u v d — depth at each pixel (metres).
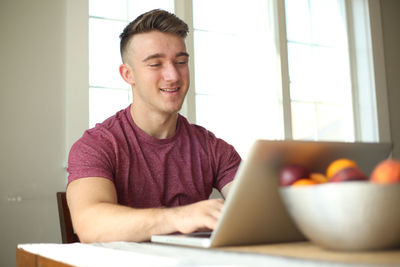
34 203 2.34
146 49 1.42
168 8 2.95
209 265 0.47
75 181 1.24
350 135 3.64
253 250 0.55
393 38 3.82
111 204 1.06
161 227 0.90
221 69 3.12
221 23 3.15
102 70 2.72
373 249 0.48
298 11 3.50
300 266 0.43
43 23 2.48
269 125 3.23
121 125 1.48
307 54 3.51
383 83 3.67
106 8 2.77
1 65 2.35
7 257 2.25
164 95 1.44
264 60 3.27
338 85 3.63
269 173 0.57
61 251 0.70
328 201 0.46
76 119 2.49
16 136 2.34
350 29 3.74
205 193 1.57
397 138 3.69
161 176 1.47
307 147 0.57
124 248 0.70
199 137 1.61
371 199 0.45
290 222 0.62
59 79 2.48
